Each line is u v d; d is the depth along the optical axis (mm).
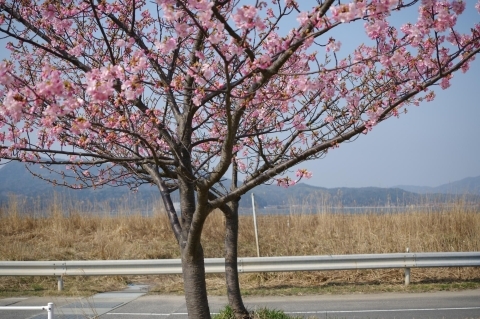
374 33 4012
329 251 12531
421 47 4426
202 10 3443
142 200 15992
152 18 5695
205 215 4234
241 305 6246
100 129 4227
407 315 7711
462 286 10047
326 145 4078
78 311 8320
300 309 8281
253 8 3389
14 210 15430
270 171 4086
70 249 13047
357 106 4965
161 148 5188
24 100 3264
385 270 11102
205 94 4629
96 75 3467
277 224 14758
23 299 9438
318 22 3408
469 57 3865
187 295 4516
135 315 8016
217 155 5770
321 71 4043
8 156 4469
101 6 4754
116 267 10133
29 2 5195
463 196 14414
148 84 4191
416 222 13492
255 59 3725
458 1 3834
